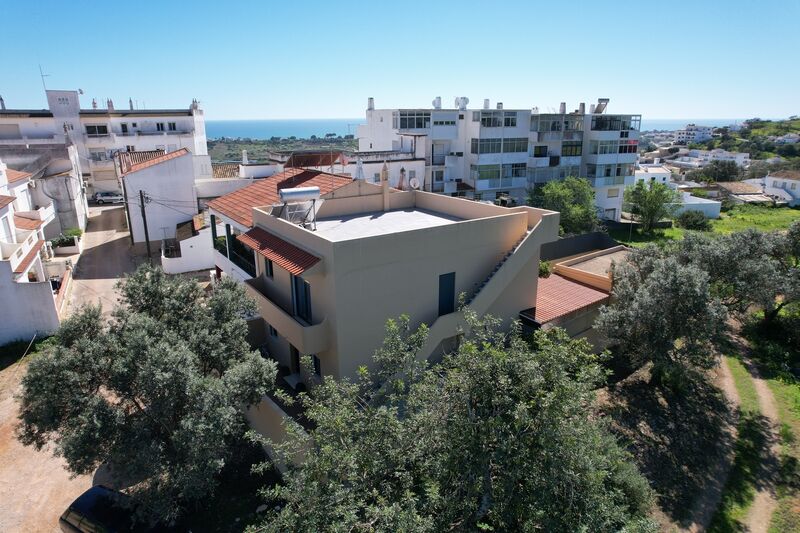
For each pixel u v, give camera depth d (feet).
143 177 125.49
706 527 49.39
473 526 34.45
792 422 65.67
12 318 76.38
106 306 92.58
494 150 180.45
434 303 58.90
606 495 37.88
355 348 53.36
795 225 88.33
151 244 130.31
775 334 89.81
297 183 81.20
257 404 47.09
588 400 38.83
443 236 57.36
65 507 48.14
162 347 38.42
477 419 34.12
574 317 73.82
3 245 85.71
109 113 192.34
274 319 59.36
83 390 39.32
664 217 208.54
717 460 58.49
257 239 61.41
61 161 140.87
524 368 34.37
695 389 71.77
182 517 44.93
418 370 41.63
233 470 51.26
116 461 37.58
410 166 161.89
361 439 34.42
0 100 181.68
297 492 31.14
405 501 31.30
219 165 166.61
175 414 39.86
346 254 50.34
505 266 61.77
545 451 33.58
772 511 51.49
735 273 76.64
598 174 201.57
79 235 130.82
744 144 544.21
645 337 63.87
